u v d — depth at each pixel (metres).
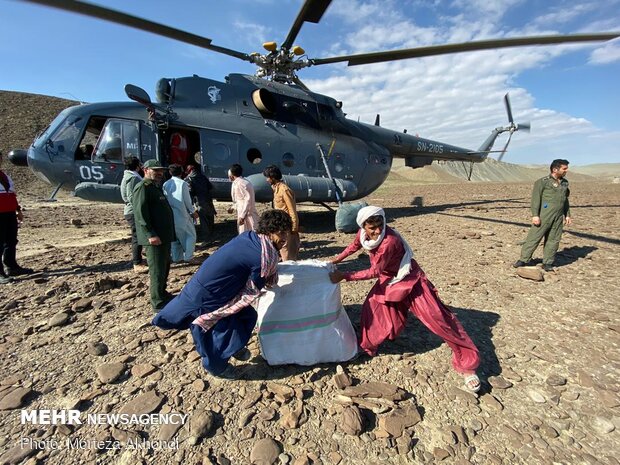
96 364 2.89
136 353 3.05
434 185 35.34
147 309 3.94
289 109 8.34
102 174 6.39
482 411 2.36
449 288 4.56
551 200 5.04
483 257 6.04
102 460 1.96
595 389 2.56
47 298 4.27
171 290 4.36
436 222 9.77
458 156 13.22
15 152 6.97
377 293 2.85
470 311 3.88
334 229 8.91
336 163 9.15
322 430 2.18
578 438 2.13
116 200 6.64
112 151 6.37
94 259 6.07
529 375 2.76
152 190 3.62
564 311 3.87
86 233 8.62
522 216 10.88
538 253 6.34
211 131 7.18
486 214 11.44
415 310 2.66
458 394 2.51
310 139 8.59
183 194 5.39
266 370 2.80
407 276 2.64
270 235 2.46
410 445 2.06
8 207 4.88
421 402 2.44
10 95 34.62
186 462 1.94
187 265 5.64
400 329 2.86
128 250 6.74
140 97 6.12
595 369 2.82
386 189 27.02
